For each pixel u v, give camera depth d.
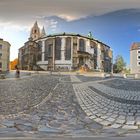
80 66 38.88
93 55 37.84
